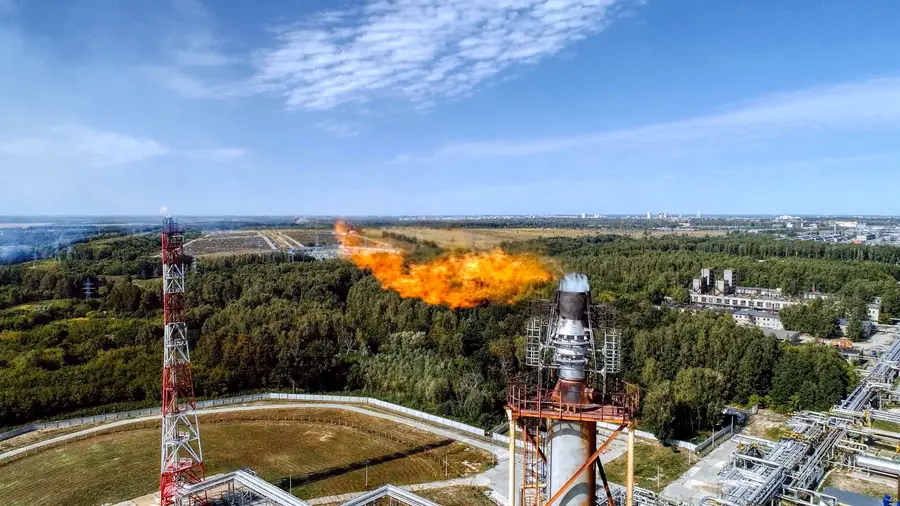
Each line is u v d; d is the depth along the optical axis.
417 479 76.69
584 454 32.75
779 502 63.50
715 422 93.00
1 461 81.56
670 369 110.06
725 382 105.56
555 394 34.44
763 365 107.88
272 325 121.81
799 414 90.81
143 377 105.00
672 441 87.94
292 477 77.62
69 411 98.81
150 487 74.38
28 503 70.25
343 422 97.69
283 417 100.00
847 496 68.56
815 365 105.12
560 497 32.66
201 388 107.62
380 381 112.44
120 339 116.31
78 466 80.25
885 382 105.56
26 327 119.62
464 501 70.38
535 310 38.22
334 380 116.69
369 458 83.50
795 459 69.81
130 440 89.50
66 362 108.19
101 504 70.00
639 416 93.38
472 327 118.75
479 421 95.19
